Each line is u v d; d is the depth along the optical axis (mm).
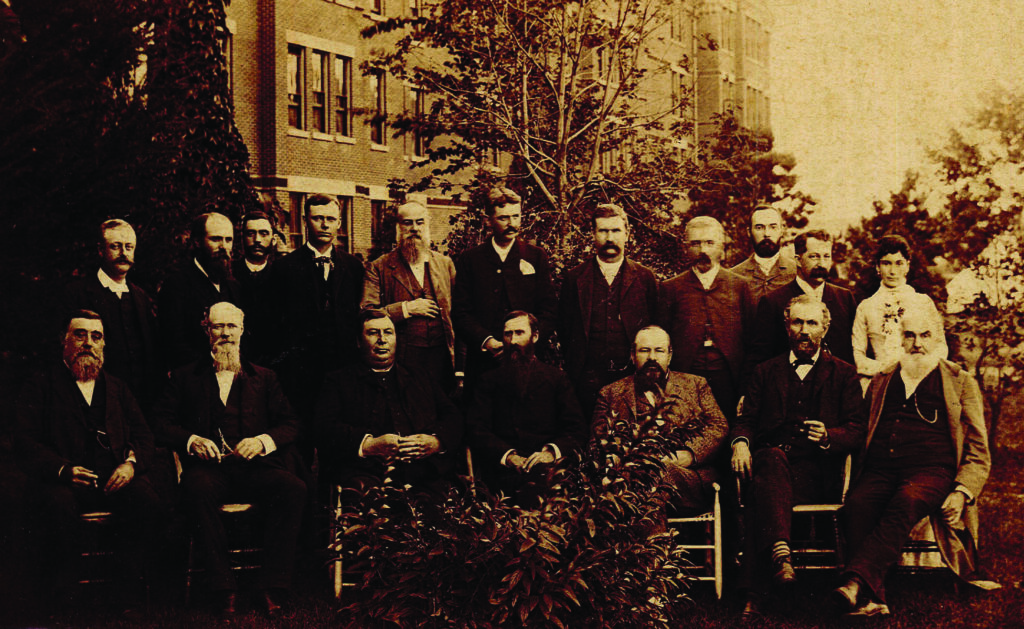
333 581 5746
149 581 5531
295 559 5902
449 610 3959
